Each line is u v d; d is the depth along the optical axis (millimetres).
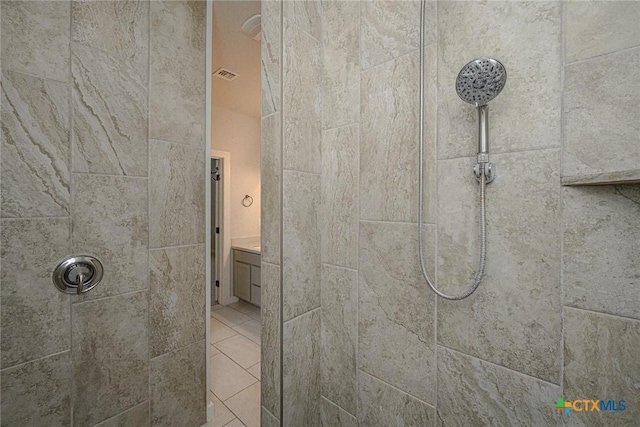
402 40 833
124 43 1129
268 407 975
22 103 903
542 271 617
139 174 1181
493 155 674
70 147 1000
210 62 1438
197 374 1423
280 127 901
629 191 529
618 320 541
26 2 907
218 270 3439
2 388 890
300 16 955
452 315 750
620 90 524
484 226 652
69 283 998
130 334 1165
